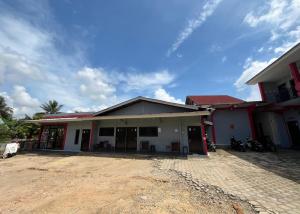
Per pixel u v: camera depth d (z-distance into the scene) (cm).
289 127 1483
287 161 891
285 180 588
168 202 426
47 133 1772
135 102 1478
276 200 429
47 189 555
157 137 1357
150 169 785
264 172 700
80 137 1584
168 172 725
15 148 1367
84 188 546
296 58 1165
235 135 1552
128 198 453
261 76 1534
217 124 1609
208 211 379
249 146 1350
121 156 1177
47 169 854
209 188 525
